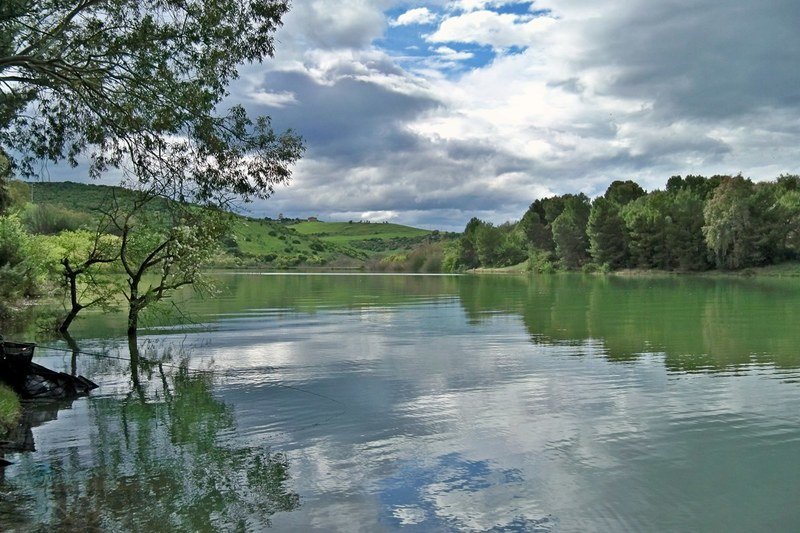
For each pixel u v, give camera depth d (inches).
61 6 545.0
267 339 1049.5
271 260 7244.1
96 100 561.9
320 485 368.2
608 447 439.5
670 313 1455.5
